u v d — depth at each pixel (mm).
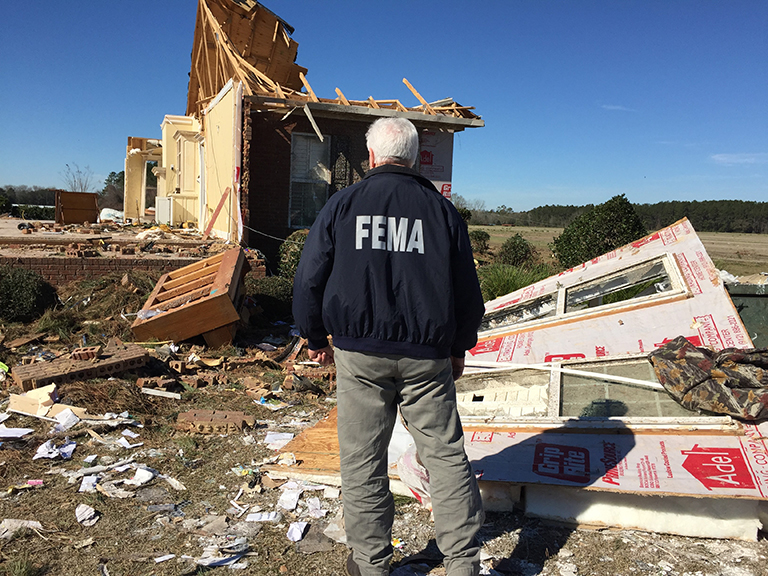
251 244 11562
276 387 5480
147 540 2842
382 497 2432
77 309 7508
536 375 4332
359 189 2363
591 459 3102
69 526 2941
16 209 31359
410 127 2486
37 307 7273
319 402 5195
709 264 4859
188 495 3346
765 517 2850
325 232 2316
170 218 16844
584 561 2682
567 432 3436
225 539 2859
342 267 2256
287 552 2770
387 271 2234
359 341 2256
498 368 4523
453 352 2545
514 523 3033
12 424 4195
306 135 11766
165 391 5125
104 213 24562
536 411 3828
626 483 2824
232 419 4410
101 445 3994
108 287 7918
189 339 6660
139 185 21750
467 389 4551
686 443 3119
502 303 6156
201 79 15219
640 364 4039
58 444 3941
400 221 2277
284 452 3852
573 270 6090
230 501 3266
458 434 2398
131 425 4363
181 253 9414
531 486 3045
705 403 3336
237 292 7266
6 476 3455
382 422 2395
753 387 3291
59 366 5078
